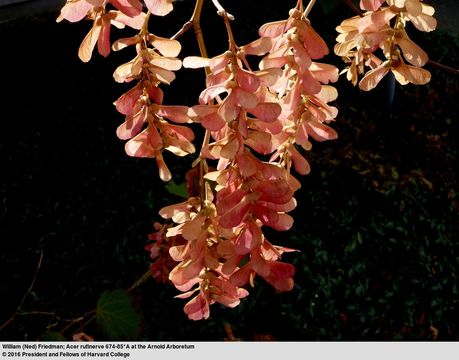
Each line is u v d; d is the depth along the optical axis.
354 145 1.76
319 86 0.38
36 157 1.64
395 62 0.42
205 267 0.42
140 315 0.86
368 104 1.87
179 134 0.40
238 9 2.07
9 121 1.73
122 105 0.40
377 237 1.53
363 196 1.62
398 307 1.41
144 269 1.42
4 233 1.48
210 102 0.38
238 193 0.38
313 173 1.66
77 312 1.34
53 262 1.43
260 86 0.37
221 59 0.37
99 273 1.42
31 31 2.04
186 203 0.43
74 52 1.96
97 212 1.53
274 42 0.39
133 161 1.64
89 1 0.36
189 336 1.32
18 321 1.32
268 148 0.38
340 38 0.45
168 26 1.99
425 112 1.91
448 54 2.12
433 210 1.62
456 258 1.52
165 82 0.39
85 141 1.69
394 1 0.39
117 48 0.40
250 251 0.40
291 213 1.55
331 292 1.42
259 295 1.38
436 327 1.39
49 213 1.52
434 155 1.78
